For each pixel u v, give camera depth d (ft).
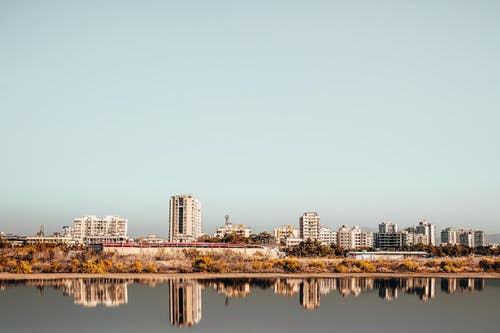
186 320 433.07
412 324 428.56
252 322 428.56
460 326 423.23
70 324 415.44
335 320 440.45
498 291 624.18
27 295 558.15
